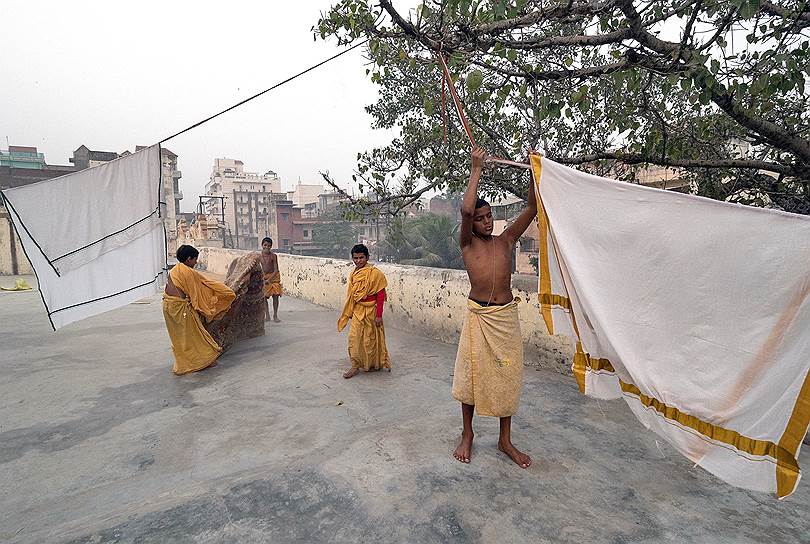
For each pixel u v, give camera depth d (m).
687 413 2.14
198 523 2.45
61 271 3.67
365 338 4.88
